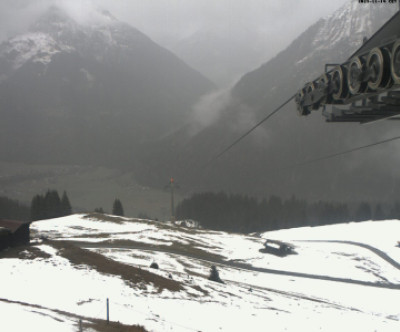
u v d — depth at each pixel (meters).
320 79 12.09
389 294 68.25
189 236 100.44
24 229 49.59
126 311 31.88
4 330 21.16
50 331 22.02
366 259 90.94
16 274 36.81
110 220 110.94
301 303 52.38
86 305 31.84
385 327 44.19
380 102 9.97
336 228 127.50
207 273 64.75
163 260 68.81
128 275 43.12
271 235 129.00
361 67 9.57
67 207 146.25
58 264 42.03
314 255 91.94
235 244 97.69
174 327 30.16
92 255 48.00
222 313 38.06
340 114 11.54
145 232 97.81
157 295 39.31
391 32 9.90
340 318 45.59
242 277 69.44
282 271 78.25
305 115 13.87
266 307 44.94
